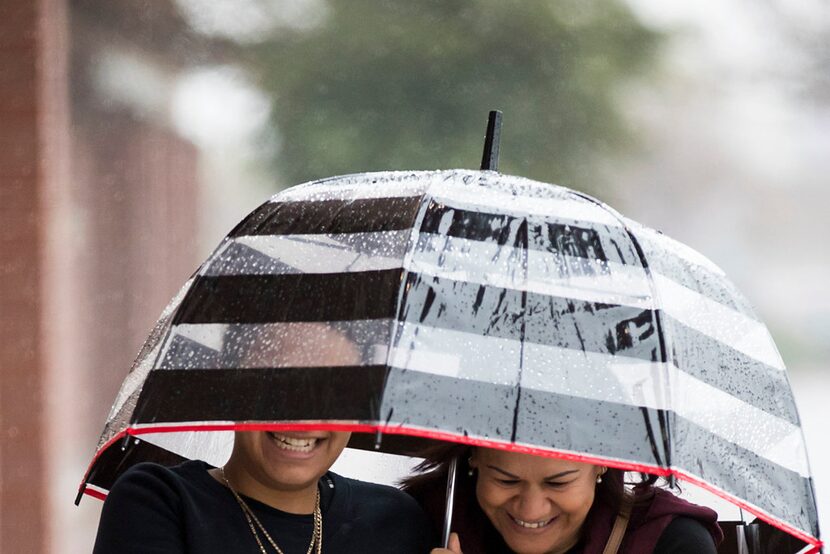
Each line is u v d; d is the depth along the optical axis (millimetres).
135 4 37156
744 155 67188
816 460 41969
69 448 27938
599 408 5168
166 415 5414
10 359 22078
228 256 5742
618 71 58094
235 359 5414
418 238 5383
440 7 54719
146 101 38594
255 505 5820
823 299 75062
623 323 5387
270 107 53219
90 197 34406
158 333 5859
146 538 5523
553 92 56406
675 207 66625
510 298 5305
